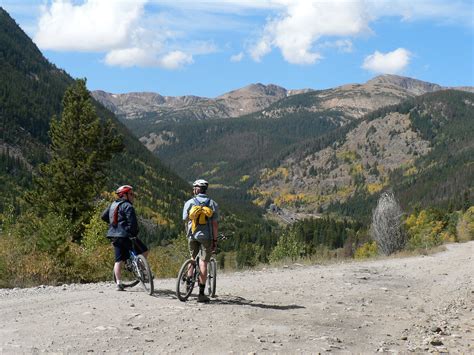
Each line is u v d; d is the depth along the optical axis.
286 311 9.30
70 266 14.62
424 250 32.72
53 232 14.74
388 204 42.53
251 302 10.11
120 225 10.89
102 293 10.73
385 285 14.27
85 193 33.47
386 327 8.68
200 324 7.78
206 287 11.84
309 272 17.05
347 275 16.14
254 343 6.85
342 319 8.98
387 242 42.00
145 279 10.63
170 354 6.16
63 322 7.61
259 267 19.62
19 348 6.07
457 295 13.05
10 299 9.94
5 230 21.94
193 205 9.77
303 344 7.00
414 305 11.25
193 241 9.80
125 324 7.52
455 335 8.41
